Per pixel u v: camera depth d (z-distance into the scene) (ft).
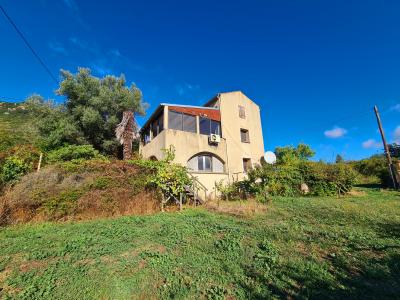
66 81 74.54
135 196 35.55
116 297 13.39
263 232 23.67
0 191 31.12
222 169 59.06
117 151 78.13
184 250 19.65
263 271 15.72
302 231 23.86
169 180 39.34
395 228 23.88
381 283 13.76
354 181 53.31
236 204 38.32
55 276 15.44
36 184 30.76
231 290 13.73
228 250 19.33
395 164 64.03
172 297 13.28
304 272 15.30
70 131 67.00
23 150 40.09
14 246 20.25
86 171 34.55
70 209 30.63
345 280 14.21
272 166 55.62
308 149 94.58
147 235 23.40
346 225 25.67
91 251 19.44
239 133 65.00
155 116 60.29
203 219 29.81
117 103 82.23
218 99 65.57
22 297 13.21
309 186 53.31
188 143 54.34
